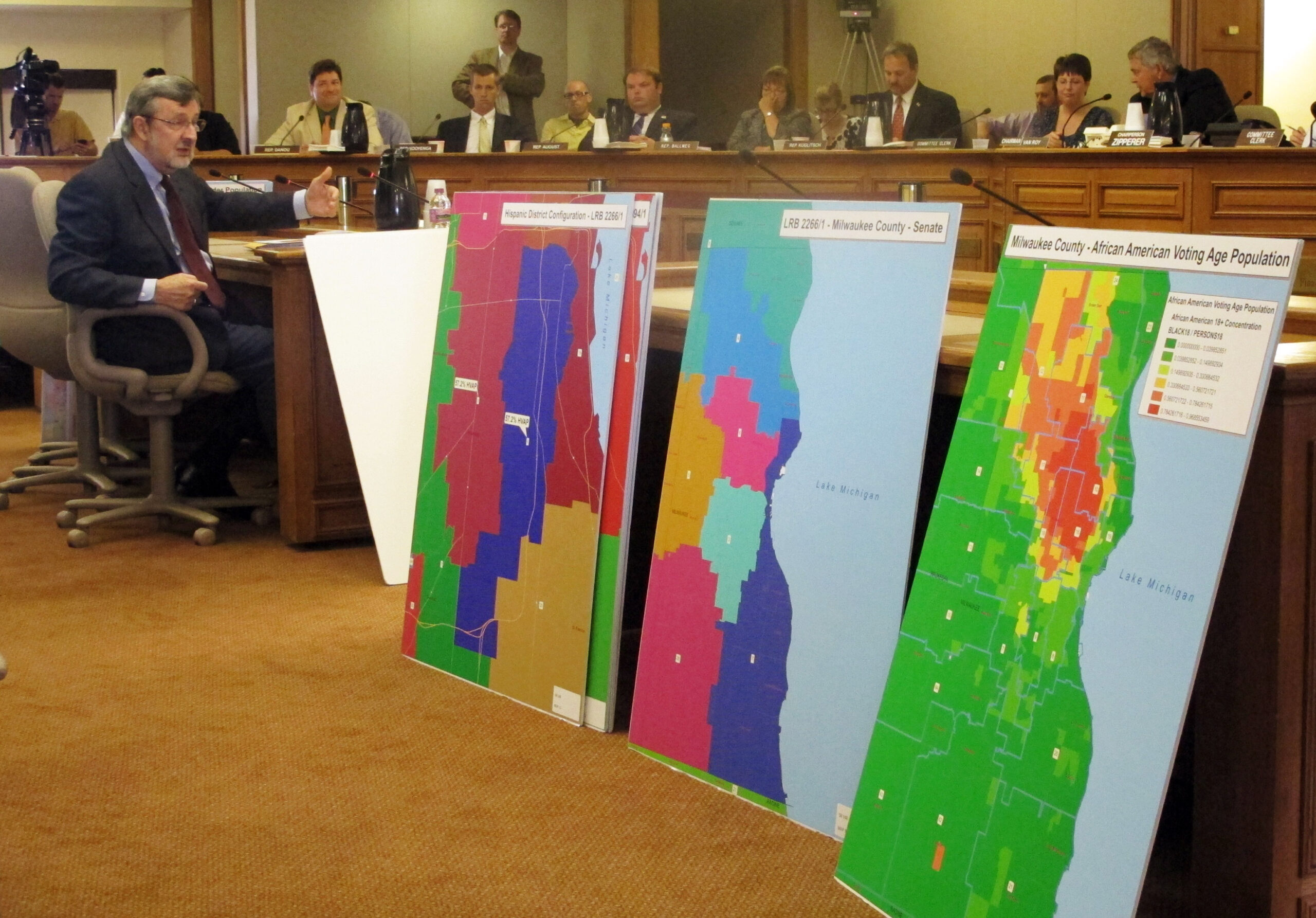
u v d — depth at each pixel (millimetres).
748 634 2186
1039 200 5973
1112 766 1559
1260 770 1640
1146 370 1638
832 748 2041
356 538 3857
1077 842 1572
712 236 2346
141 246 3705
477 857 1982
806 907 1829
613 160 7152
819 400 2119
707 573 2262
